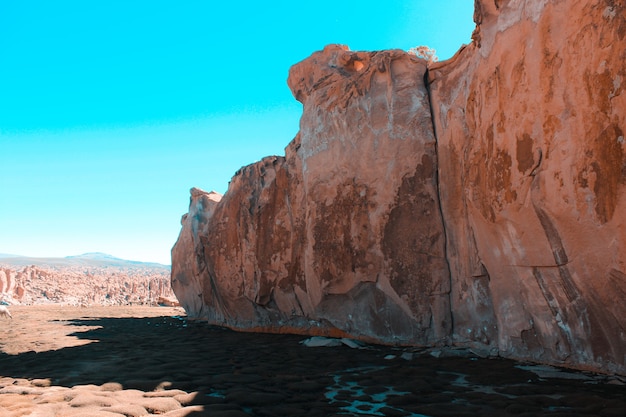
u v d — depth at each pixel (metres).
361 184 13.77
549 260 8.44
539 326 9.18
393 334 12.88
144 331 20.16
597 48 7.02
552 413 5.95
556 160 7.85
